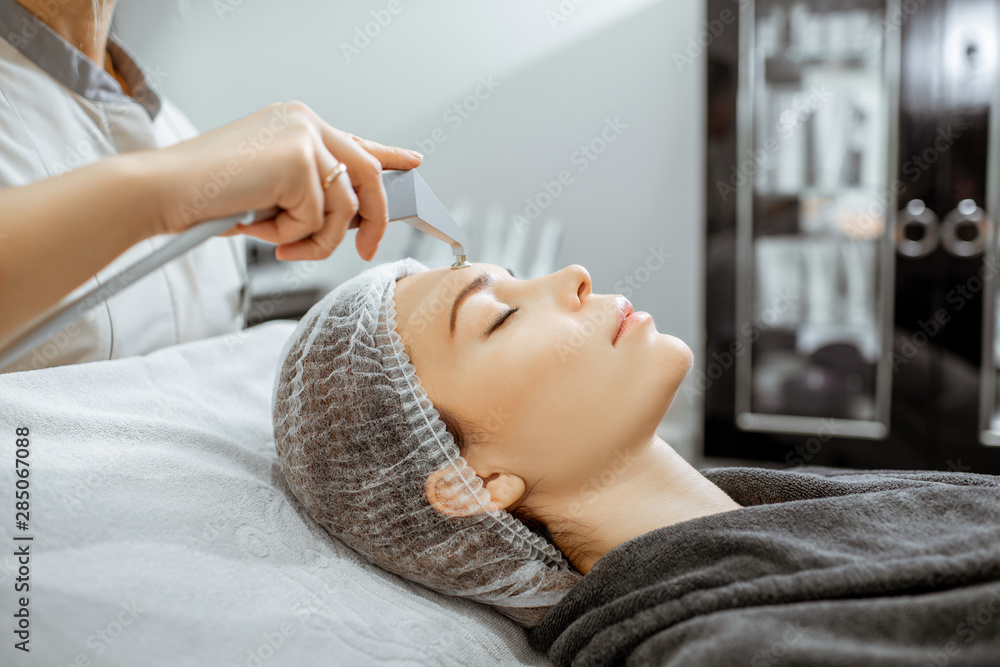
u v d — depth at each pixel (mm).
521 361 761
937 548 634
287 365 822
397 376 771
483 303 794
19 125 877
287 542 744
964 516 705
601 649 644
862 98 2164
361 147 628
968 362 2043
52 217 464
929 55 1961
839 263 2266
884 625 563
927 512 714
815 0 2105
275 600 665
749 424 2273
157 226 499
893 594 600
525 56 2625
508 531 761
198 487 748
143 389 910
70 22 952
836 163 2215
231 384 1023
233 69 2891
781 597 599
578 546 821
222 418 938
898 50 1985
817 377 2328
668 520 790
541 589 790
